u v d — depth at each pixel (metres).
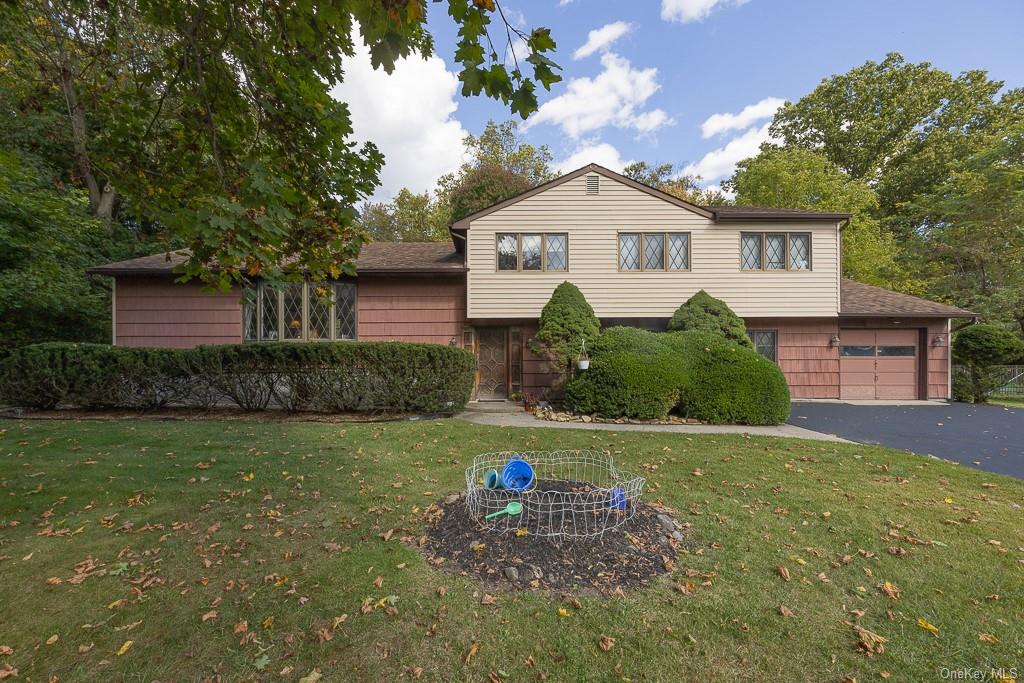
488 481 3.61
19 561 2.94
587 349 9.69
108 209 15.71
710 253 11.53
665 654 2.09
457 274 11.67
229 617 2.35
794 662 2.05
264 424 7.51
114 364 8.25
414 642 2.15
